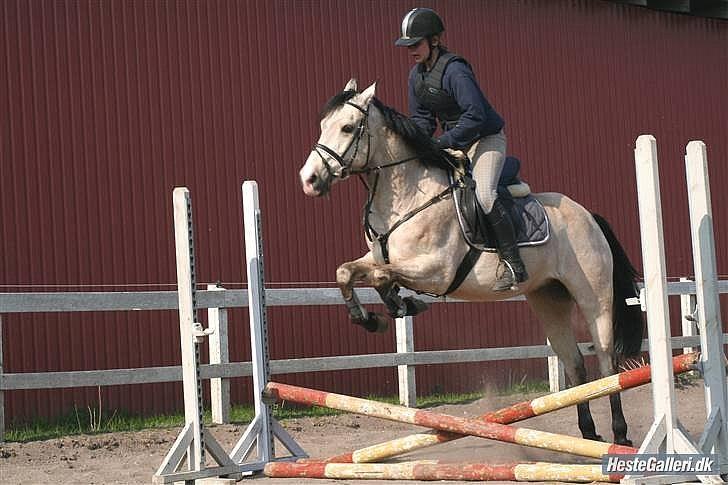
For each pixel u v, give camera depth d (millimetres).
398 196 7742
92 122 13359
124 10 13812
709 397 6859
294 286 15094
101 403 13109
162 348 13703
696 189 7016
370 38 16422
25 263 12609
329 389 15352
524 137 18250
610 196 19484
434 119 8219
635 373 6773
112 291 13266
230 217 14539
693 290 16609
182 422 12328
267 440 8219
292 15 15547
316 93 15656
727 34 22312
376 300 13852
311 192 7430
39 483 7988
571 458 8688
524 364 17734
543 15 18891
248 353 14500
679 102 21141
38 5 13062
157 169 13875
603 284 8703
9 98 12711
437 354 13875
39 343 12578
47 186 12898
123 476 8250
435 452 9375
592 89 19500
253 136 14898
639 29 20578
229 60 14781
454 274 7852
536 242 8234
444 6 17438
